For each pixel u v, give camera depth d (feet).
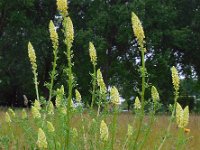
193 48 110.42
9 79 107.24
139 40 15.14
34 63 17.69
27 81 106.52
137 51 108.58
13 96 117.80
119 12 99.76
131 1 106.83
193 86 124.67
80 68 105.40
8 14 104.01
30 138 16.28
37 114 16.28
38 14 110.52
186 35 104.01
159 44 105.50
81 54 104.01
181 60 114.11
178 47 111.14
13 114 18.28
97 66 105.91
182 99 106.01
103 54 104.42
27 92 115.96
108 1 106.63
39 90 108.58
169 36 105.91
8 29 104.47
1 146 17.56
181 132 15.20
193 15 112.47
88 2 106.01
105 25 103.86
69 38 14.96
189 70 114.83
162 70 104.37
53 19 110.11
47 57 105.19
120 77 110.32
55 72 16.60
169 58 105.40
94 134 16.30
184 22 113.39
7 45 104.22
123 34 101.55
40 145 13.38
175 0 111.75
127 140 16.65
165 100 106.32
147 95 74.74
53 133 14.92
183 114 14.69
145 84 14.97
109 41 107.96
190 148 27.58
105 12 101.04
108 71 109.29
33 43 100.42
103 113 16.44
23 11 103.40
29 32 103.14
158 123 34.58
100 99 16.84
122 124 31.24
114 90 14.90
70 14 108.47
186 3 112.27
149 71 103.14
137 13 99.09
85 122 17.13
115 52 109.50
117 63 109.29
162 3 107.86
